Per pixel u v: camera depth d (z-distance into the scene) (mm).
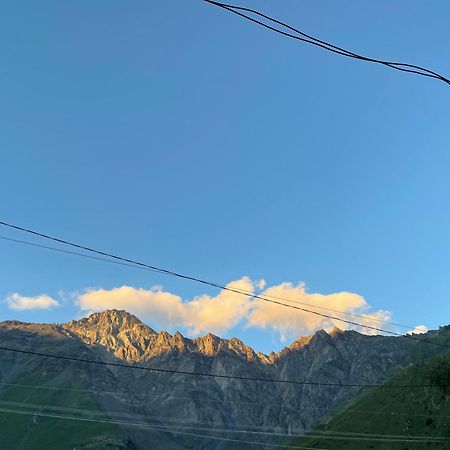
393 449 192625
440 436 185625
